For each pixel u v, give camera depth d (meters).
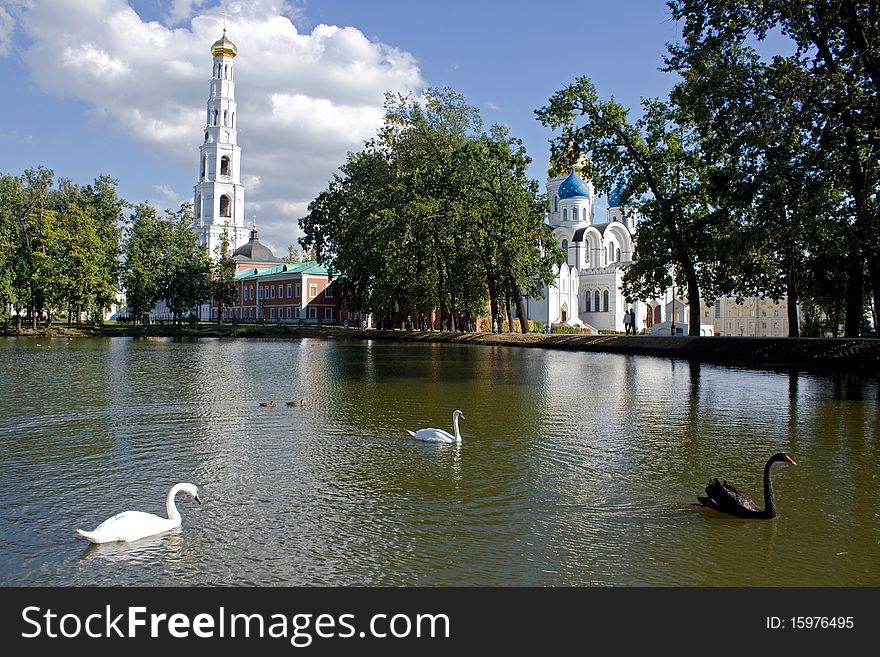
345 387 22.14
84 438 13.41
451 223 51.56
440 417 16.05
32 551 7.45
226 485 10.02
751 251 30.19
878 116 25.20
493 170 51.16
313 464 11.30
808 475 10.63
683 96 30.92
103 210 81.50
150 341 59.34
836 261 34.22
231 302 100.44
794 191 27.42
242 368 29.72
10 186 72.31
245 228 129.50
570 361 34.78
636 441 13.23
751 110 27.19
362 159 61.84
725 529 8.20
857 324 33.22
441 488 9.86
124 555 7.35
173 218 92.25
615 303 99.81
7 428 14.44
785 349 32.41
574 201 107.31
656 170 39.22
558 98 40.59
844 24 27.16
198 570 6.99
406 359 36.19
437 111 55.38
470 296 59.16
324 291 110.81
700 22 30.52
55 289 69.94
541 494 9.59
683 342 38.19
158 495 9.54
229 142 125.56
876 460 11.62
